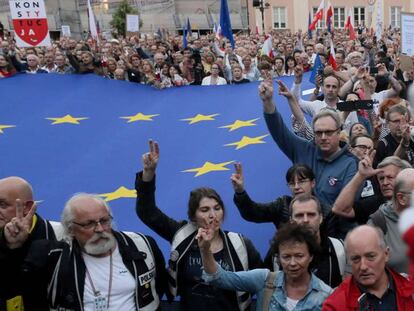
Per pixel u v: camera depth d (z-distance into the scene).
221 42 13.43
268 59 10.20
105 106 7.22
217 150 5.91
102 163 5.96
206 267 2.83
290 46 14.49
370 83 5.71
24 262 2.70
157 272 3.02
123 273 2.81
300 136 4.65
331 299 2.56
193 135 6.34
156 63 10.19
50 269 2.76
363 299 2.45
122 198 5.19
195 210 3.07
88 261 2.78
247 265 3.08
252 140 5.97
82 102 7.31
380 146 4.59
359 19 36.75
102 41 15.75
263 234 4.34
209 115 6.79
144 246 2.92
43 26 8.36
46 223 2.98
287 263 2.65
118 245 2.87
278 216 3.60
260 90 4.05
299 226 2.72
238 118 6.60
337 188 3.68
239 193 3.50
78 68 8.95
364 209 3.44
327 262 2.96
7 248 2.73
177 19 36.00
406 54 7.43
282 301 2.72
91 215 2.72
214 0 36.69
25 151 6.27
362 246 2.46
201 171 5.49
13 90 7.52
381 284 2.51
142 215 3.27
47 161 6.05
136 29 15.52
